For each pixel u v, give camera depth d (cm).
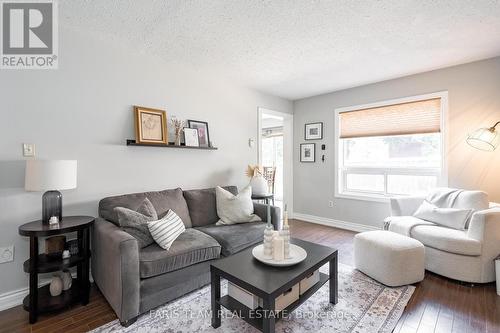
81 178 237
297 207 488
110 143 255
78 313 188
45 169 183
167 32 236
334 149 432
